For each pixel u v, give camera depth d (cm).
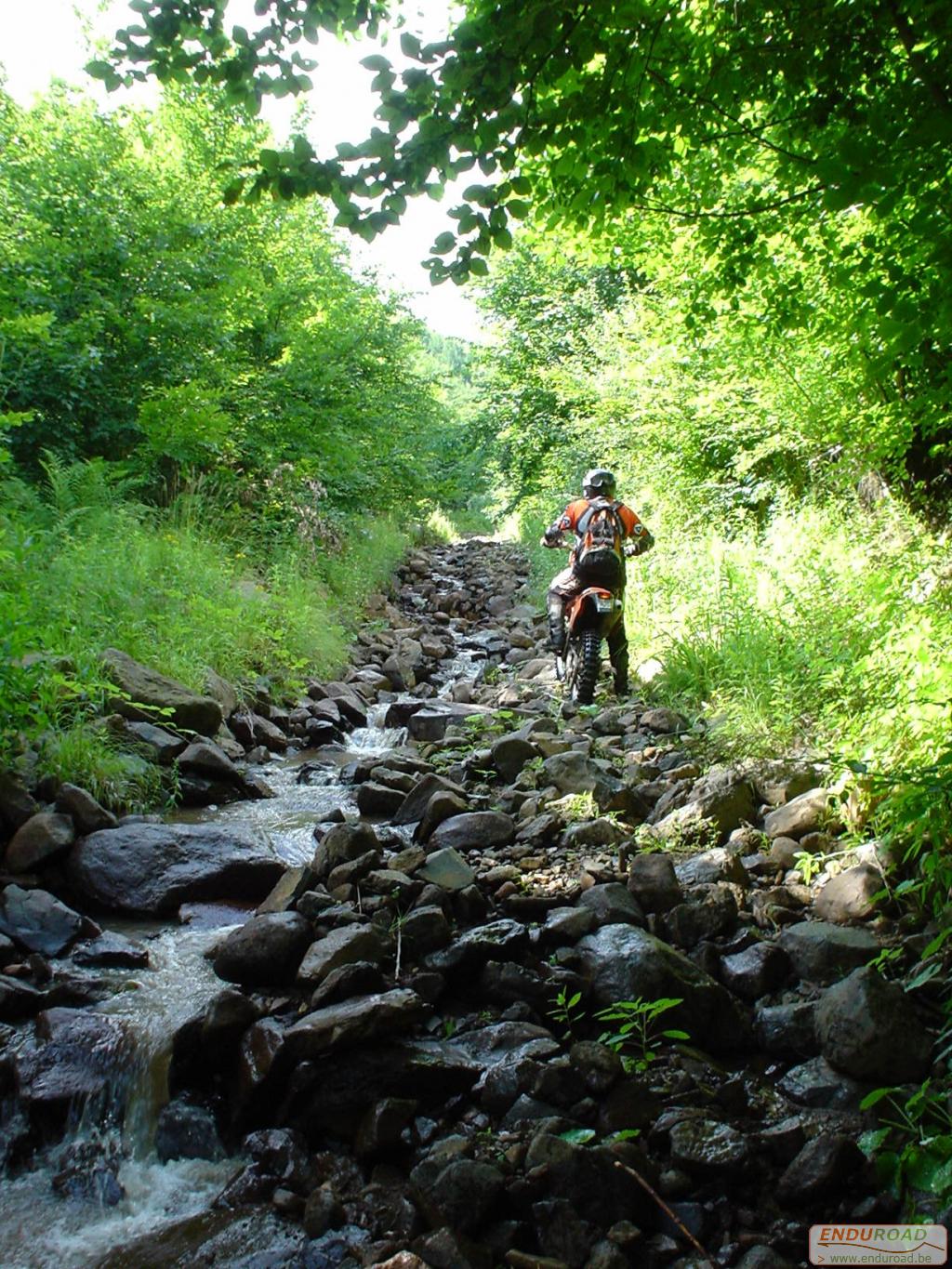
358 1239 284
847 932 386
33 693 557
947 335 341
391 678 1041
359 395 1642
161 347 1145
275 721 823
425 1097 329
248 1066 333
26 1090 335
